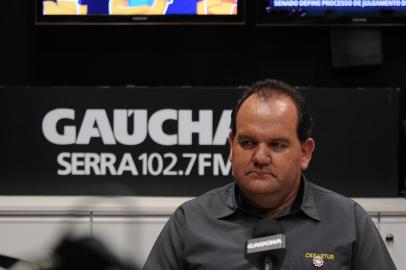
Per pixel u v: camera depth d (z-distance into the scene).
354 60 3.86
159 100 3.27
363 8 3.74
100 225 2.84
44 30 4.05
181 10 3.72
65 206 3.09
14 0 4.02
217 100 3.27
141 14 3.72
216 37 4.08
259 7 3.77
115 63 4.09
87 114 3.28
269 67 4.09
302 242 1.60
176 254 1.67
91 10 3.72
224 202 1.69
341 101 3.26
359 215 1.68
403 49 4.07
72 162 3.30
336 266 1.58
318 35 4.07
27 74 4.07
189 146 3.29
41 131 3.28
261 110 1.51
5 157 3.28
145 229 3.07
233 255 1.60
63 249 0.78
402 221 3.15
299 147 1.55
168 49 4.09
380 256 1.64
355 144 3.27
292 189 1.62
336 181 3.28
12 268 0.89
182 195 3.31
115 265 0.78
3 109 3.26
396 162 3.29
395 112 3.27
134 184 3.31
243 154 1.53
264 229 1.35
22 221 3.10
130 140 3.29
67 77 4.09
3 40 4.04
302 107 1.56
